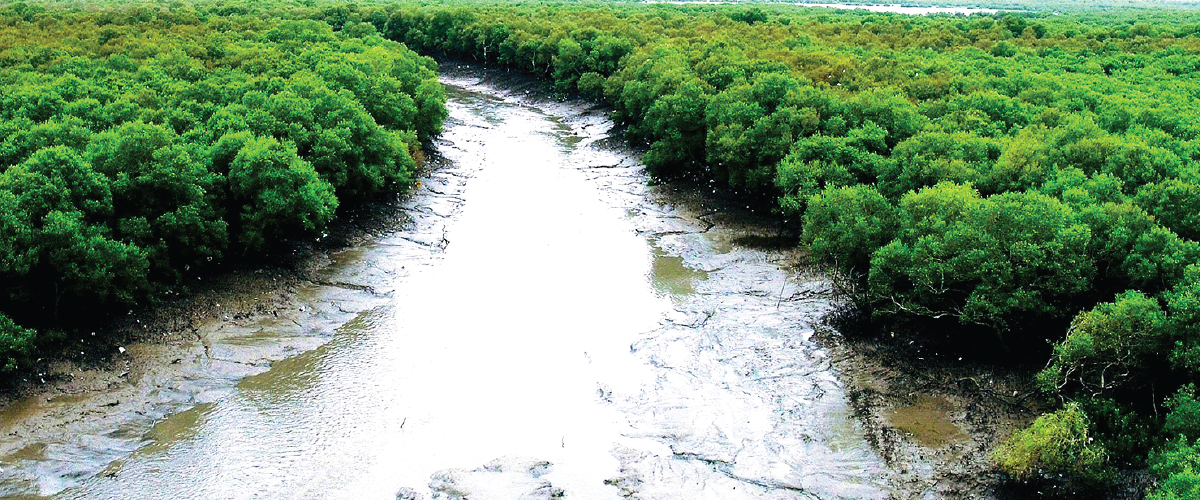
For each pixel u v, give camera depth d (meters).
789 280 58.00
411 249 62.62
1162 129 60.81
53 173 43.59
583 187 80.25
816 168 60.31
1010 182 51.53
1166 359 35.56
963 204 45.94
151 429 39.78
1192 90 76.88
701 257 62.75
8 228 40.47
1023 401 41.25
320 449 38.69
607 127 101.00
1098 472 33.41
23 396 40.00
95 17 115.62
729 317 52.84
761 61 84.06
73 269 41.31
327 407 42.03
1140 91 75.19
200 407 41.72
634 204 75.06
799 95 69.25
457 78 136.75
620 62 103.94
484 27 135.00
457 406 42.38
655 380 45.31
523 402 42.88
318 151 59.78
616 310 53.75
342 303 53.16
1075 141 55.25
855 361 46.75
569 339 49.69
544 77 123.62
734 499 35.88
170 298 48.97
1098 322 35.56
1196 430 31.89
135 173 48.00
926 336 46.56
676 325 51.75
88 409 40.19
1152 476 33.16
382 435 39.84
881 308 48.94
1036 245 40.94
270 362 46.06
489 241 65.62
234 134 54.81
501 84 129.12
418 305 53.78
